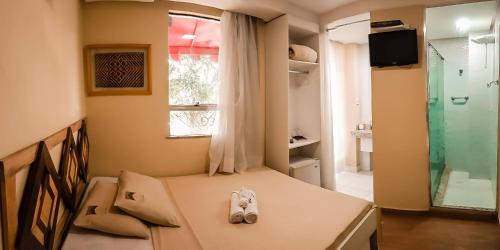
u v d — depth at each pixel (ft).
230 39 9.48
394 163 9.82
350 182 14.15
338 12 10.67
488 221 8.98
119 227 4.57
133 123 8.59
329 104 11.60
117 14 8.34
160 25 8.71
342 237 4.98
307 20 10.75
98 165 8.34
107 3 8.25
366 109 16.10
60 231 4.62
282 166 10.22
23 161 3.25
